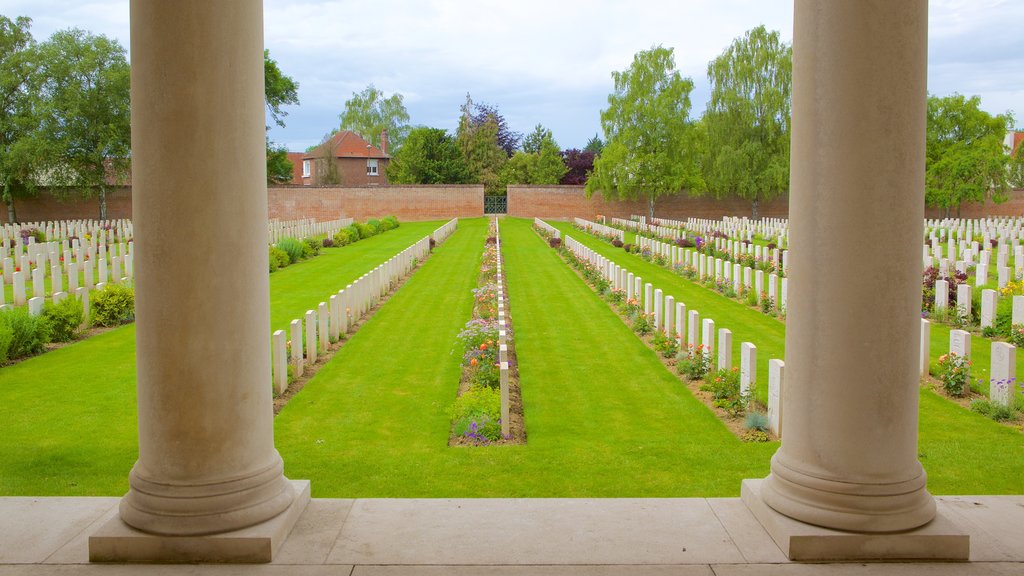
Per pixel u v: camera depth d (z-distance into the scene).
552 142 91.38
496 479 7.41
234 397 5.01
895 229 4.80
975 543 5.16
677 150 59.50
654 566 4.85
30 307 14.18
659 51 59.44
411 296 21.28
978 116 59.41
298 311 18.88
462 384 11.46
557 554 5.01
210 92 4.76
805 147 4.98
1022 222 43.09
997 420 9.37
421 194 67.00
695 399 10.54
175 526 4.89
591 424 9.40
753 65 59.41
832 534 4.92
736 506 5.79
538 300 20.52
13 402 10.34
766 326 16.78
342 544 5.16
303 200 65.00
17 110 51.47
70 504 5.86
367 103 95.31
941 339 14.66
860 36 4.69
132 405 10.23
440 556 4.99
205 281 4.86
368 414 9.85
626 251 36.44
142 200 4.85
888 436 4.94
